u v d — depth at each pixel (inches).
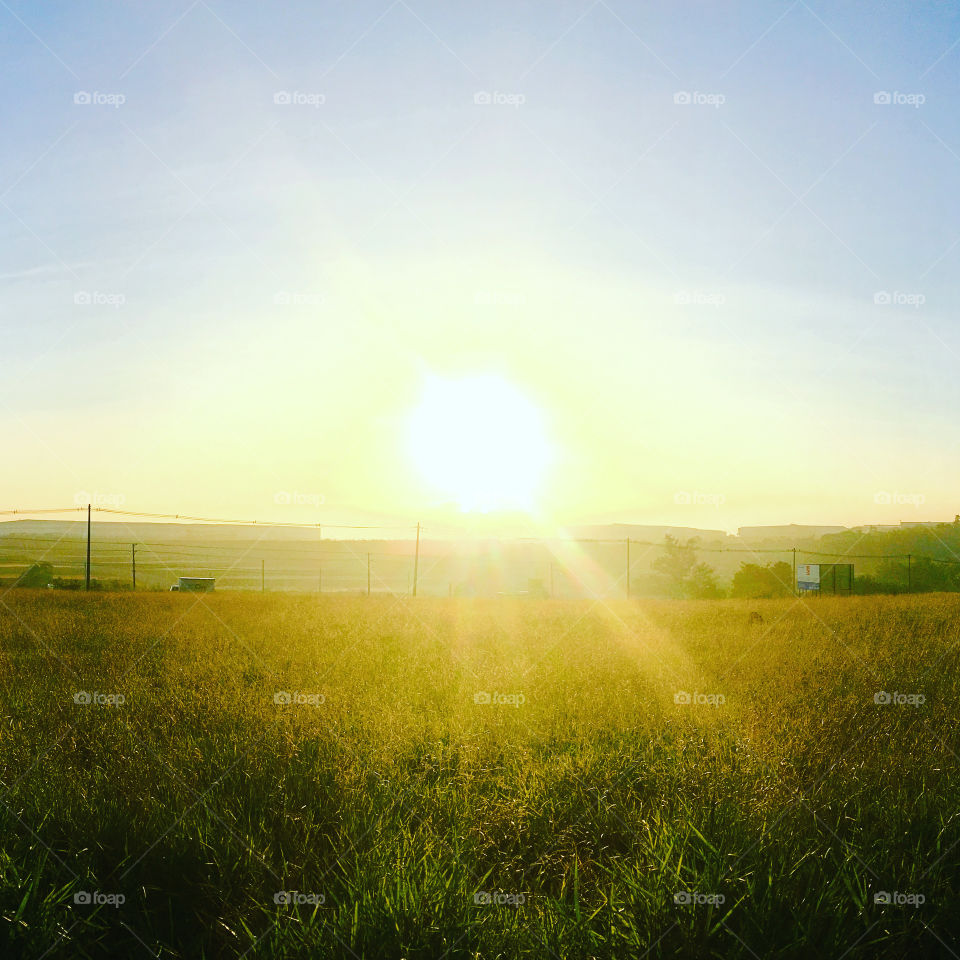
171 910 156.7
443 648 536.4
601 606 1085.1
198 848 176.1
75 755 252.7
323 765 229.6
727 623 740.0
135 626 695.7
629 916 147.4
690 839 173.6
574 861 180.4
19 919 147.8
